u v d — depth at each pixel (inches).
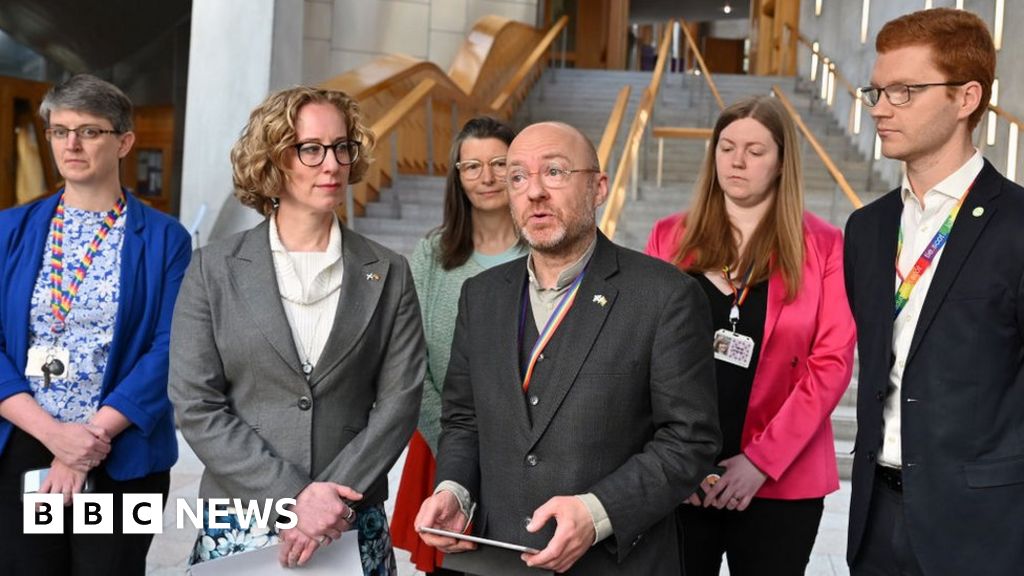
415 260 118.3
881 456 85.9
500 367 81.0
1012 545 77.0
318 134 84.2
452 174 114.9
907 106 81.0
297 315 85.9
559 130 79.0
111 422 98.2
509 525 78.9
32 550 98.5
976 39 79.6
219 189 296.0
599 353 78.7
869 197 408.5
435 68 403.9
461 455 84.7
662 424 79.8
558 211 78.0
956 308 80.4
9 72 649.0
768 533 101.7
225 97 296.5
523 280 83.3
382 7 456.8
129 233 104.0
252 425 84.5
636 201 356.2
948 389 80.0
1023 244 78.6
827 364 101.7
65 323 101.0
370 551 86.4
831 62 540.4
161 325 104.3
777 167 104.5
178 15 607.2
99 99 101.6
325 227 88.9
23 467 100.0
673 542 82.3
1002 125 314.2
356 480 82.6
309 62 443.5
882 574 85.7
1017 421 78.8
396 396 87.4
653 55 1122.7
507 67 530.9
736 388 103.3
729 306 105.0
